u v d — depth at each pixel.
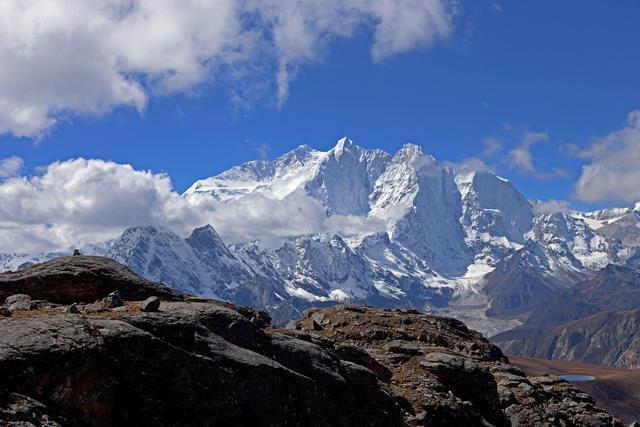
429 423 29.59
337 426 24.70
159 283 30.17
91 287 28.00
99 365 19.20
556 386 43.72
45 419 17.55
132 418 19.88
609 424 40.44
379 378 32.44
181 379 20.83
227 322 24.44
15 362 17.94
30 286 27.25
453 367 34.91
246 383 22.23
